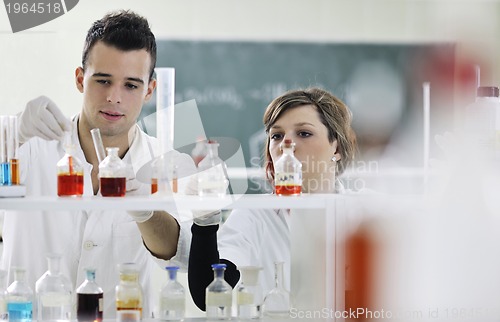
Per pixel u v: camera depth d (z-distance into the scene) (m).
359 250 2.16
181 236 2.48
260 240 2.70
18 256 2.68
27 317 2.17
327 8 5.35
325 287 2.17
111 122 2.69
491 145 2.21
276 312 2.28
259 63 5.32
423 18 5.47
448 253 2.14
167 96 2.23
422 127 5.27
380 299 2.16
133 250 2.71
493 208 2.15
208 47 5.28
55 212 2.68
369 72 5.39
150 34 2.73
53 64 3.64
